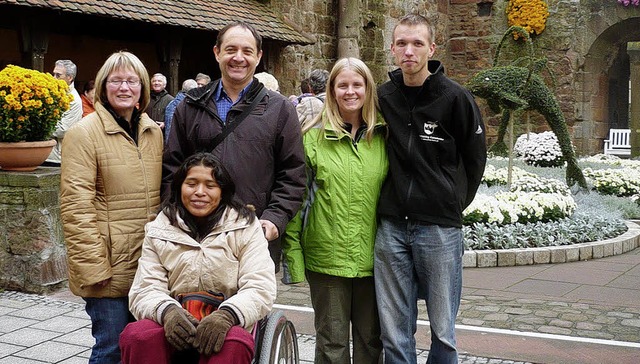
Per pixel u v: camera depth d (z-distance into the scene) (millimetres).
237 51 3449
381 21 17875
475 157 3613
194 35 13297
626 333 5375
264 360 3102
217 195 3189
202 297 3109
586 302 6281
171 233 3178
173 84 12195
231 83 3527
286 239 3729
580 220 8992
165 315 2938
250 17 13555
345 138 3670
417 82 3586
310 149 3686
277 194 3492
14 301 6105
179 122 3568
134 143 3541
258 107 3504
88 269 3338
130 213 3477
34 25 9766
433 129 3545
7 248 6445
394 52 3578
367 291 3820
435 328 3650
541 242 8203
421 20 3523
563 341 5145
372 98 3662
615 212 10648
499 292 6621
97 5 10156
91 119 3480
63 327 5383
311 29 15938
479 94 10102
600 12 19453
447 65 21000
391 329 3674
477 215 8297
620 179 12820
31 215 6379
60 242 6566
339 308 3729
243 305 2986
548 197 9109
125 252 3453
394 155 3645
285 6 15031
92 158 3418
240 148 3439
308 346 5012
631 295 6555
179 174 3197
